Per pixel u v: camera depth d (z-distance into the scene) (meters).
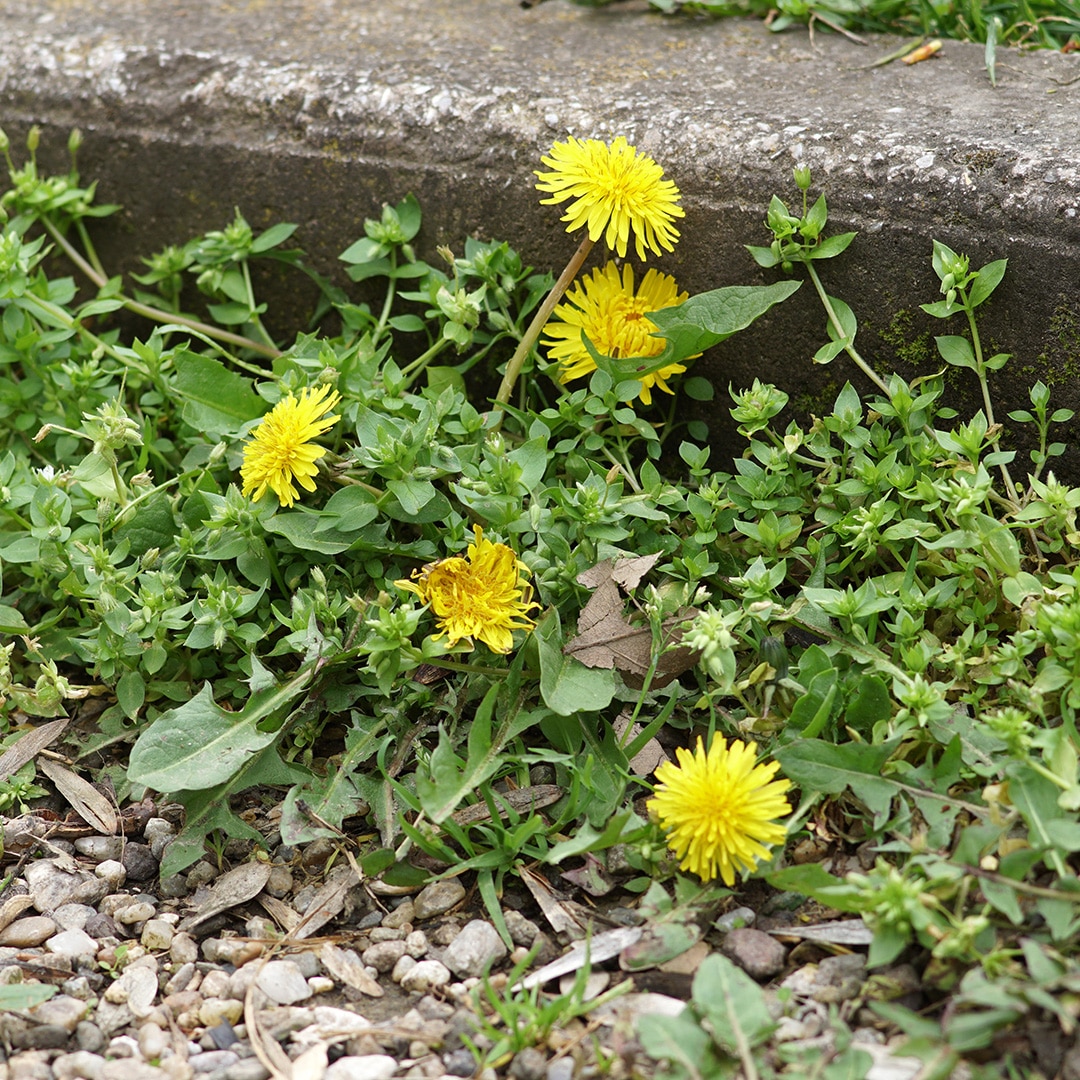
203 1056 1.08
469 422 1.16
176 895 1.12
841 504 1.15
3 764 1.15
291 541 1.15
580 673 1.13
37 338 1.20
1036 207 1.14
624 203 1.15
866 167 1.16
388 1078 1.08
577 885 1.11
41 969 1.10
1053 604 1.11
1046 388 1.14
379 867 1.11
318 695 1.14
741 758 1.09
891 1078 1.06
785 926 1.10
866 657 1.12
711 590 1.16
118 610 1.15
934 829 1.09
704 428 1.19
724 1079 1.06
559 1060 1.07
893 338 1.16
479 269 1.18
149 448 1.19
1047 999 1.05
